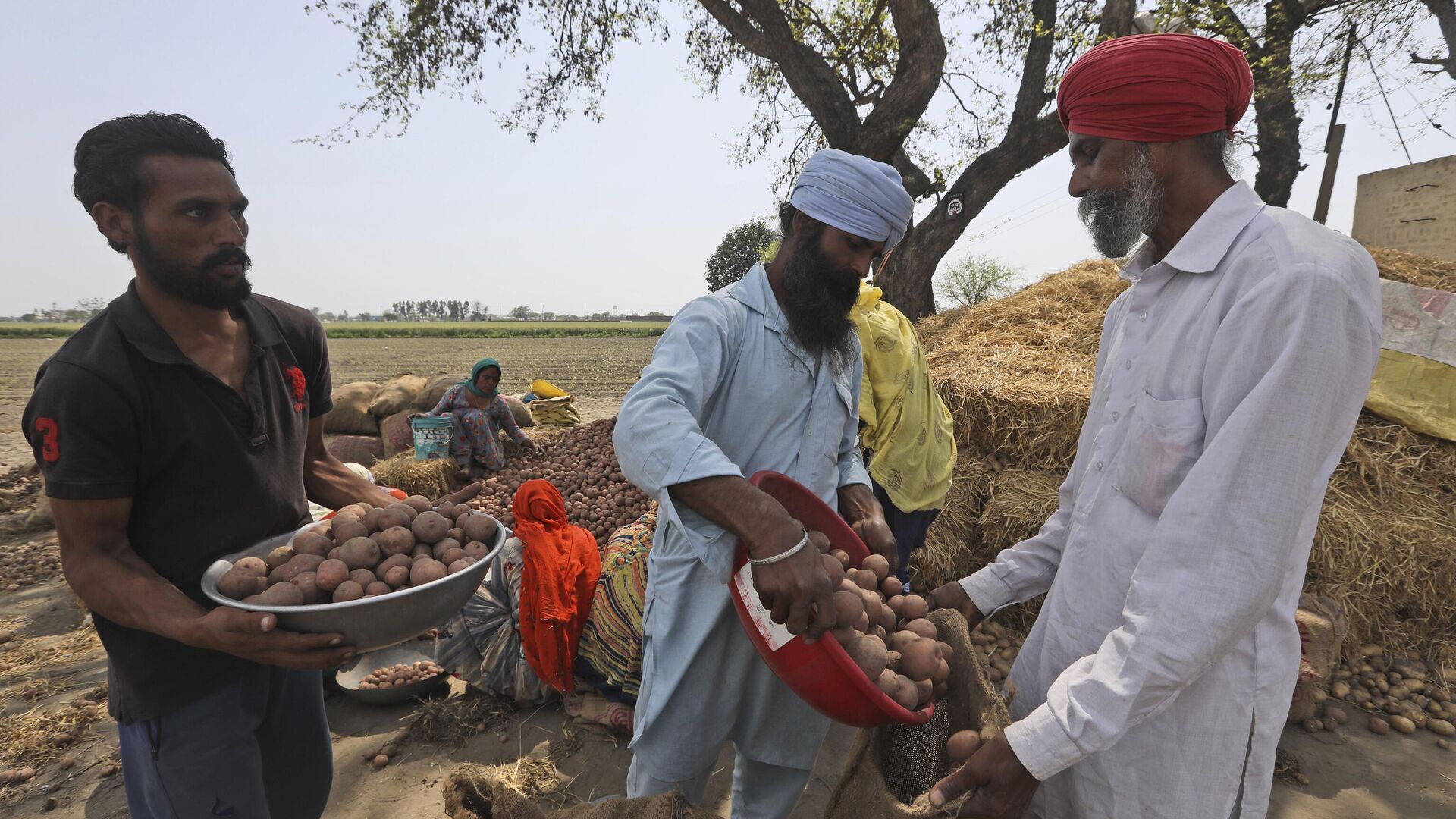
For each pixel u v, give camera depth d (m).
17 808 2.77
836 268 1.54
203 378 1.46
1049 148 8.26
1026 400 4.22
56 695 3.58
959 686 1.45
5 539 6.26
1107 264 5.98
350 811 2.70
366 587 1.38
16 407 16.61
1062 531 1.67
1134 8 7.50
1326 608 3.44
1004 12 8.54
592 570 3.12
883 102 7.45
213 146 1.40
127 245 1.37
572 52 8.79
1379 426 3.96
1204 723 1.24
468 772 1.27
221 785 1.59
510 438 7.39
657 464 1.33
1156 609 1.12
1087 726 1.13
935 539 4.13
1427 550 3.57
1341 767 2.95
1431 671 3.58
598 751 3.03
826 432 1.68
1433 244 9.28
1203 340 1.22
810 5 9.20
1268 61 7.51
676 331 1.54
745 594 1.36
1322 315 1.07
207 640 1.27
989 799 1.21
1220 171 1.29
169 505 1.47
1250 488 1.08
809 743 1.83
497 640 3.31
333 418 8.48
